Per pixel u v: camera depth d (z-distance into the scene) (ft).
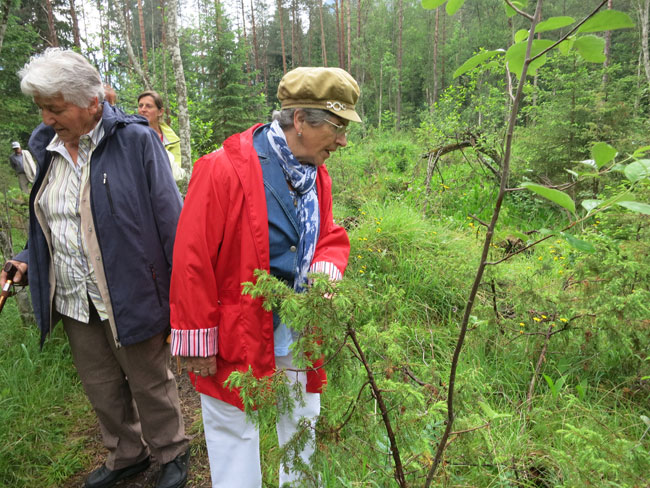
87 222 5.96
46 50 5.56
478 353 9.23
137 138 6.10
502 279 10.50
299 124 4.73
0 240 11.44
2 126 33.65
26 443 7.86
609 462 4.00
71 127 5.66
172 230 6.20
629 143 18.17
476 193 21.34
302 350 3.51
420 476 4.13
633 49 66.33
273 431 7.79
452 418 3.47
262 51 161.79
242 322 4.76
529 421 7.07
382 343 3.81
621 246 9.29
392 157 36.14
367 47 126.82
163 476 6.89
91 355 6.64
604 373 8.54
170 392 6.84
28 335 10.82
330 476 5.15
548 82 21.81
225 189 4.66
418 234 14.47
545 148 20.40
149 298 6.18
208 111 45.62
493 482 5.64
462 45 120.06
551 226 18.48
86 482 7.17
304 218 4.96
